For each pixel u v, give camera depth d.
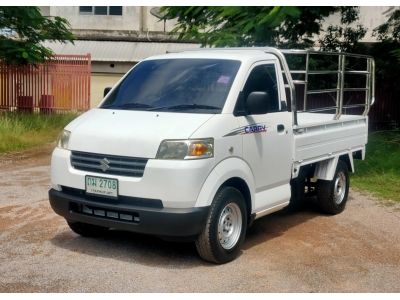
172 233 5.56
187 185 5.52
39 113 19.70
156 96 6.48
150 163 5.57
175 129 5.70
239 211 6.12
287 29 14.20
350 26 18.73
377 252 6.57
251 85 6.50
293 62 15.21
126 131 5.82
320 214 8.37
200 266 5.91
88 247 6.45
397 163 11.95
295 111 7.08
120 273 5.65
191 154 5.57
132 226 5.70
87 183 5.89
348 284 5.54
